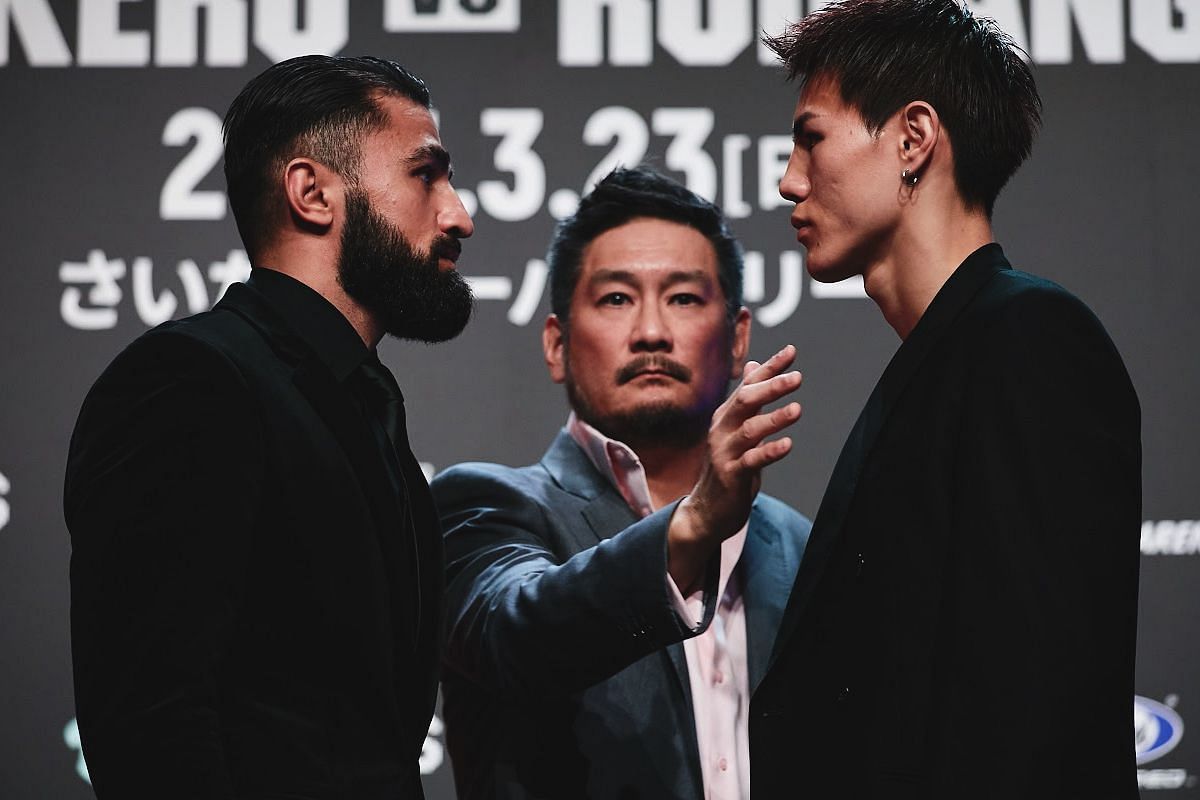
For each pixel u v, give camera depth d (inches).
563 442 116.3
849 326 165.8
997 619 71.7
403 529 84.3
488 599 97.7
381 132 88.4
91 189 167.8
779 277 166.9
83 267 166.6
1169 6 169.0
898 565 78.0
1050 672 70.2
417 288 88.1
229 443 75.4
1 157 167.5
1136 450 76.3
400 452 88.8
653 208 115.4
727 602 109.3
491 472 112.7
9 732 158.6
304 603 77.9
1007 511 73.0
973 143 83.7
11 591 160.4
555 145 169.5
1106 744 73.4
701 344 113.0
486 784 104.1
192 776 69.3
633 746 101.5
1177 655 157.6
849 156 84.4
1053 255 165.2
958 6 86.4
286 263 86.9
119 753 69.6
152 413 74.8
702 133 169.6
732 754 103.9
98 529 73.1
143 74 169.9
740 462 84.4
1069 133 166.9
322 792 75.9
